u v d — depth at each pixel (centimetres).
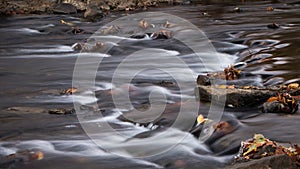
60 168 610
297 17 1998
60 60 1396
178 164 611
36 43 1722
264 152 587
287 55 1237
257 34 1595
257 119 745
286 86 923
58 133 739
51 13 2602
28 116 835
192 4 2819
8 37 1878
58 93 1004
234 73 1055
